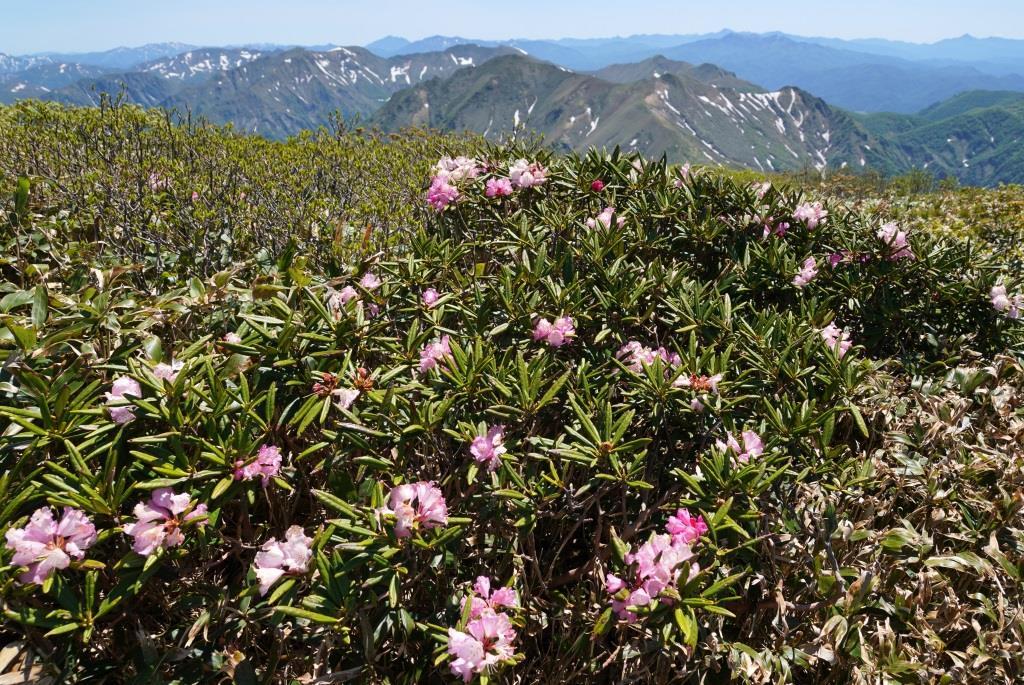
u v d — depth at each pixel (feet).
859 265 11.19
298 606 5.37
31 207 11.47
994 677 6.57
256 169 17.26
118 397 5.60
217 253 11.82
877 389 9.02
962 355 10.82
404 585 5.55
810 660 6.20
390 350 7.11
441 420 6.38
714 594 5.62
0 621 5.11
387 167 19.10
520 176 11.47
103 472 5.38
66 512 4.89
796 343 8.00
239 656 5.44
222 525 6.11
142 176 14.44
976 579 7.47
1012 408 9.69
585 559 7.56
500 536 6.59
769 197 11.61
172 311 7.20
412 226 13.89
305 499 6.64
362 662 5.74
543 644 6.76
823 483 7.51
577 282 8.64
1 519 4.88
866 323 11.03
